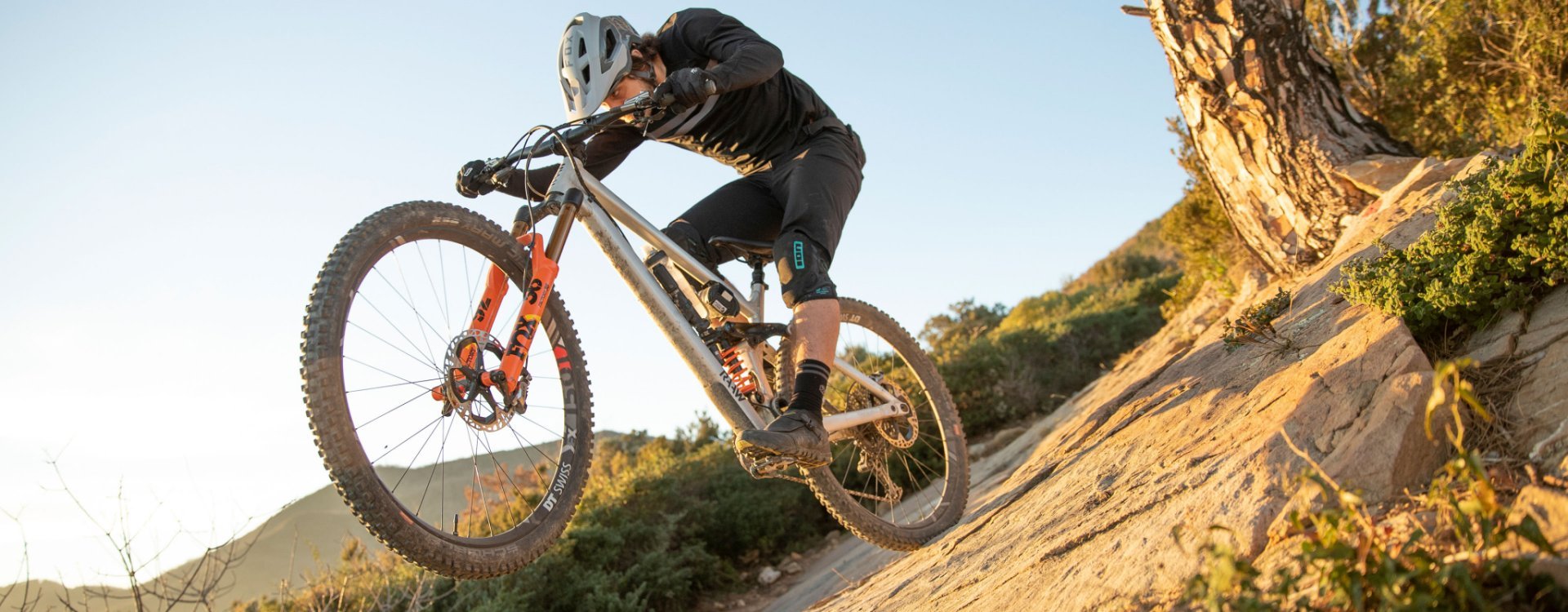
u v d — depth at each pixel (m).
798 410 2.40
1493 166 2.10
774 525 7.55
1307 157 4.08
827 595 4.73
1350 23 6.26
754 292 2.90
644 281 2.59
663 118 2.73
